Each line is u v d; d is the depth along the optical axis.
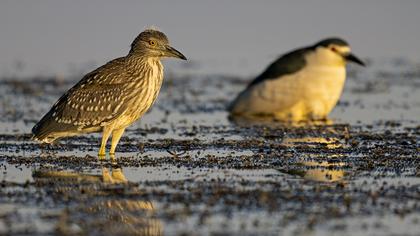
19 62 29.92
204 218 11.34
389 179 13.53
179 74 28.80
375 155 15.62
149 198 12.38
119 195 12.55
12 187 13.11
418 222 11.16
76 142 17.36
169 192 12.73
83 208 11.91
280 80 21.08
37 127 16.03
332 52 20.80
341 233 10.75
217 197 12.31
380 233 10.74
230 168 14.55
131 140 17.66
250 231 10.80
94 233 10.84
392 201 12.09
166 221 11.27
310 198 12.23
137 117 16.00
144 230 10.91
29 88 25.23
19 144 17.08
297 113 21.19
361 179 13.55
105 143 15.80
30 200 12.32
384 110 22.00
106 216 11.52
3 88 25.30
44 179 13.69
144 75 15.80
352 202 12.05
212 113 21.80
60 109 15.80
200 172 14.21
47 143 17.05
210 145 16.91
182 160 15.25
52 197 12.48
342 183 13.14
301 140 17.62
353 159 15.30
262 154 15.85
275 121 20.75
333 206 11.86
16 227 11.02
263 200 12.12
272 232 10.77
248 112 21.55
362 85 26.31
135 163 15.03
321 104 20.97
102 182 13.45
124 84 15.64
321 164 14.84
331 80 20.84
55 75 27.80
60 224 11.16
